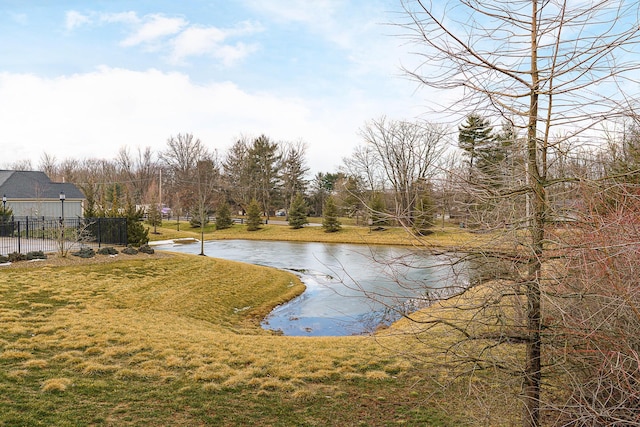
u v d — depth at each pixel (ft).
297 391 22.48
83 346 27.45
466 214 13.41
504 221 12.84
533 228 12.89
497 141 13.16
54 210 114.52
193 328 37.04
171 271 60.39
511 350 15.39
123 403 20.18
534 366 13.42
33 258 54.85
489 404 14.24
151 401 20.63
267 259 94.02
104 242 79.00
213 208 195.62
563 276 12.07
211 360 26.73
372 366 26.81
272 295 58.65
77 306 38.93
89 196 120.67
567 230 12.69
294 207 166.30
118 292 46.21
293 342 32.68
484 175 13.23
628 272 11.69
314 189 220.43
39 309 36.52
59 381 21.50
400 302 14.30
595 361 12.57
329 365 26.71
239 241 140.15
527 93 13.01
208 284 57.36
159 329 33.86
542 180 12.99
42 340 27.94
